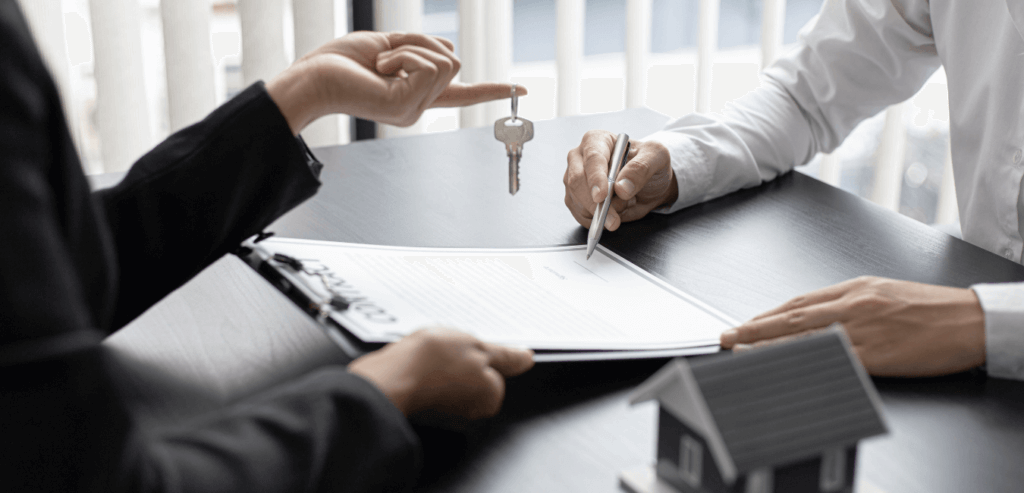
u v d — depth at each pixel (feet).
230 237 2.19
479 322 2.00
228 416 1.37
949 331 1.94
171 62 5.13
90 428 1.11
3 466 1.07
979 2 3.35
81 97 5.20
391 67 2.25
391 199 2.99
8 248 1.06
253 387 1.82
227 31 5.45
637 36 6.11
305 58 2.27
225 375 1.87
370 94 2.21
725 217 2.91
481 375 1.65
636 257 2.57
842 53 3.59
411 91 2.26
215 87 5.33
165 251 2.08
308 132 5.55
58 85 1.24
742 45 6.61
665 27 6.64
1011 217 3.31
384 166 3.30
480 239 2.69
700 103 6.32
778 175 3.34
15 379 1.06
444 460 1.62
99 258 1.39
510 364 1.78
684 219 2.89
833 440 1.32
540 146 3.56
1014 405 1.83
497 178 3.23
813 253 2.61
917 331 1.94
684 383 1.31
